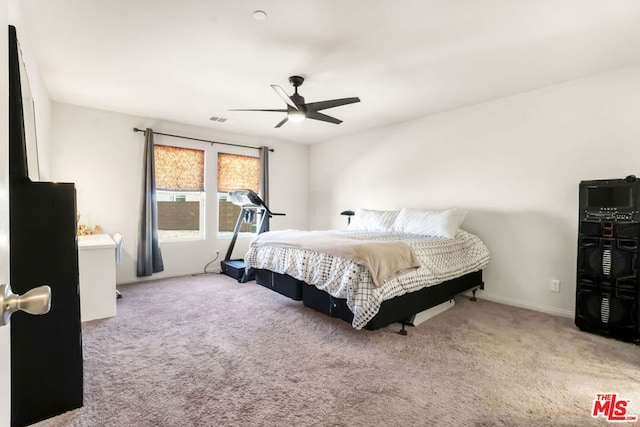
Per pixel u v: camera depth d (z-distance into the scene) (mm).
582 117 3115
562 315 3230
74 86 3402
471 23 2227
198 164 5039
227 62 2840
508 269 3637
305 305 3246
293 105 2932
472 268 3502
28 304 570
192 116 4504
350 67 2918
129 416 1668
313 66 2906
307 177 6398
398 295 2635
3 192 647
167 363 2203
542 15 2123
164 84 3350
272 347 2459
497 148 3723
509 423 1637
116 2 2000
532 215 3455
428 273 2939
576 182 3158
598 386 1966
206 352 2369
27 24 2223
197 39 2453
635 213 2541
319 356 2322
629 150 2857
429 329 2838
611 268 2641
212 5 2035
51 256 1724
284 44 2523
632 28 2258
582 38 2404
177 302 3537
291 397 1837
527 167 3488
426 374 2092
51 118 3850
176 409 1722
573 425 1628
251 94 3631
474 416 1688
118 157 4312
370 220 4586
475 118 3918
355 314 2480
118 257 3602
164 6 2045
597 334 2727
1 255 619
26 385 1652
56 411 1696
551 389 1934
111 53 2680
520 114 3531
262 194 5641
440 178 4281
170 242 4789
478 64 2850
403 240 3236
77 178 4039
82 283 2963
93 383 1960
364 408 1745
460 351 2414
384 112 4262
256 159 5688
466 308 3455
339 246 2766
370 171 5230
